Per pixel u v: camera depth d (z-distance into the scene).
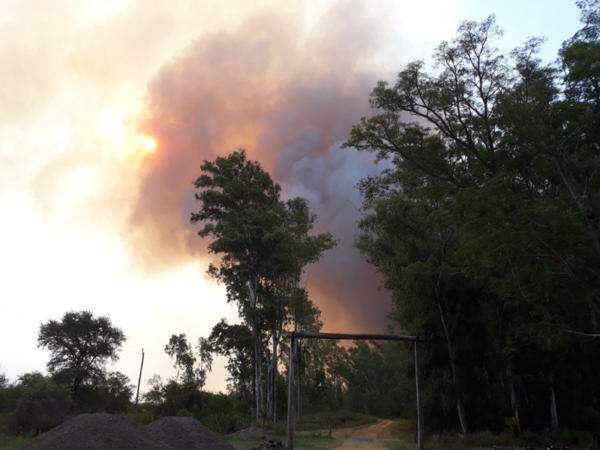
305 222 45.59
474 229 19.97
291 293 42.62
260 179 47.56
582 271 20.30
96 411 46.47
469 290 29.36
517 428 28.08
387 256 34.09
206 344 56.56
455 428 29.67
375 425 53.25
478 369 30.44
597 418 29.22
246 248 43.88
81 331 46.97
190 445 13.44
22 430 26.12
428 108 24.05
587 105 19.09
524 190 22.41
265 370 50.41
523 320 29.48
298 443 26.39
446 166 25.00
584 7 19.17
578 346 30.78
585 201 19.31
